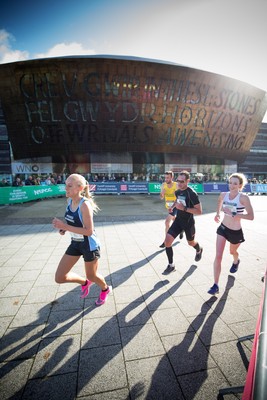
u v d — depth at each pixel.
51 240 5.59
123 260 4.25
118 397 1.55
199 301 2.80
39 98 29.05
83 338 2.13
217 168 41.72
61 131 31.55
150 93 29.88
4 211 10.42
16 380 1.67
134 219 8.50
